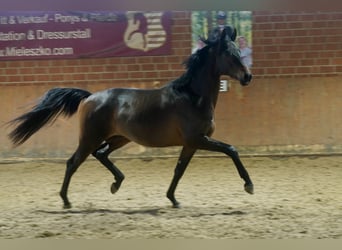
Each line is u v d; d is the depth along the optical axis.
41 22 13.97
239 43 13.88
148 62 14.00
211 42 8.42
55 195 10.18
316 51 13.85
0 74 14.12
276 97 13.81
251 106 13.79
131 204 9.23
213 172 12.22
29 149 13.69
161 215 8.28
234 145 13.61
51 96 9.10
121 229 7.41
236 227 7.47
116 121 8.73
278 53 13.89
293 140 13.55
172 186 8.83
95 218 8.10
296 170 12.23
